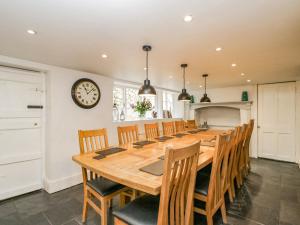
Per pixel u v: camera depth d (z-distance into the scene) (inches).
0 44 77.7
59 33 67.4
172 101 253.0
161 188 45.0
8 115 104.0
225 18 57.7
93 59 100.1
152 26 62.7
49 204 96.8
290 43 78.0
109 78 148.9
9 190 104.4
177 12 54.0
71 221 81.5
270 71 130.6
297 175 139.6
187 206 55.6
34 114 114.4
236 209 90.3
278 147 182.2
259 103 191.0
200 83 181.8
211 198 67.8
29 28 63.1
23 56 94.7
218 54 92.4
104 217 68.9
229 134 78.8
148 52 88.9
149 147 96.1
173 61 104.8
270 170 151.7
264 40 75.0
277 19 58.4
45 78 117.9
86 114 130.9
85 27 62.9
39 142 117.0
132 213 54.5
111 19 57.6
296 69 124.5
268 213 86.5
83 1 47.9
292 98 173.9
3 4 48.5
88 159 73.8
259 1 49.0
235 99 205.6
